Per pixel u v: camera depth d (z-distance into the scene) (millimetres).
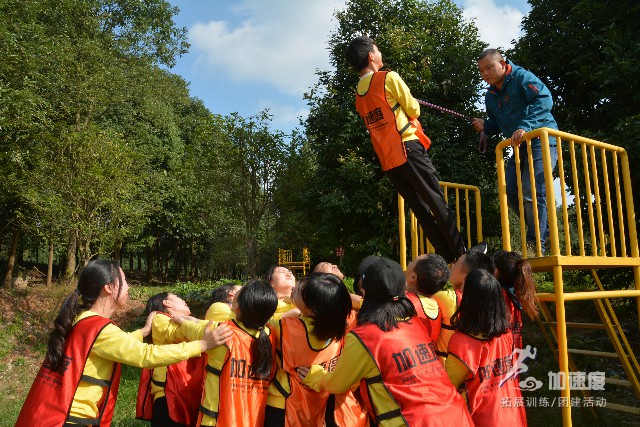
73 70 15938
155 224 24406
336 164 12680
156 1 20750
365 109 4078
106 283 3012
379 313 2740
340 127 12656
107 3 19656
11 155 13289
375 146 4039
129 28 19922
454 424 2500
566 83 9539
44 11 16297
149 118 20766
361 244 12125
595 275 5035
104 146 13836
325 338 3180
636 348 8484
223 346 3145
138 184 17047
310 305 3166
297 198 13750
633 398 6602
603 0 8273
